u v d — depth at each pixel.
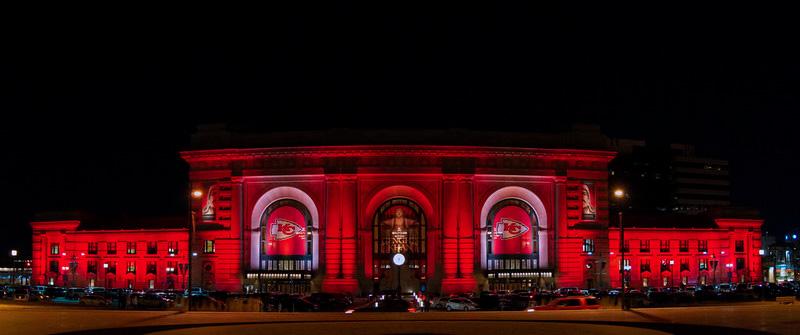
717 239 141.88
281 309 87.50
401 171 118.25
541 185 122.50
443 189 118.88
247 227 121.94
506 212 121.38
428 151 118.19
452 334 45.88
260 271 120.88
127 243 138.00
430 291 118.00
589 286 123.56
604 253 124.69
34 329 50.47
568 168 123.62
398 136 118.62
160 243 134.75
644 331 47.31
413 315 60.88
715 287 121.50
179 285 131.50
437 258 118.44
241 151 121.12
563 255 122.31
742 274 142.50
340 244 118.06
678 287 126.94
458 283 117.50
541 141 122.50
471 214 119.06
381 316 60.34
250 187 122.12
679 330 48.09
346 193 118.44
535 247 122.31
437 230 118.69
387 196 119.25
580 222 123.62
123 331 49.06
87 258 141.88
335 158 118.94
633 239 135.62
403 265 119.25
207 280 123.00
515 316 59.12
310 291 118.81
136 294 95.94
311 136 119.69
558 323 52.84
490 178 120.44
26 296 112.44
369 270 118.75
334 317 59.59
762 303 91.44
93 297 98.31
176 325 52.72
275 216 121.19
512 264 121.06
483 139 119.94
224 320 56.97
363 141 118.50
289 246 120.31
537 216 122.75
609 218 139.12
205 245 123.62
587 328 49.19
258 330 48.75
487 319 56.66
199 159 123.31
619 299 88.31
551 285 121.56
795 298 89.50
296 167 120.06
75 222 144.25
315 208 119.62
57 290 114.00
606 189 125.50
